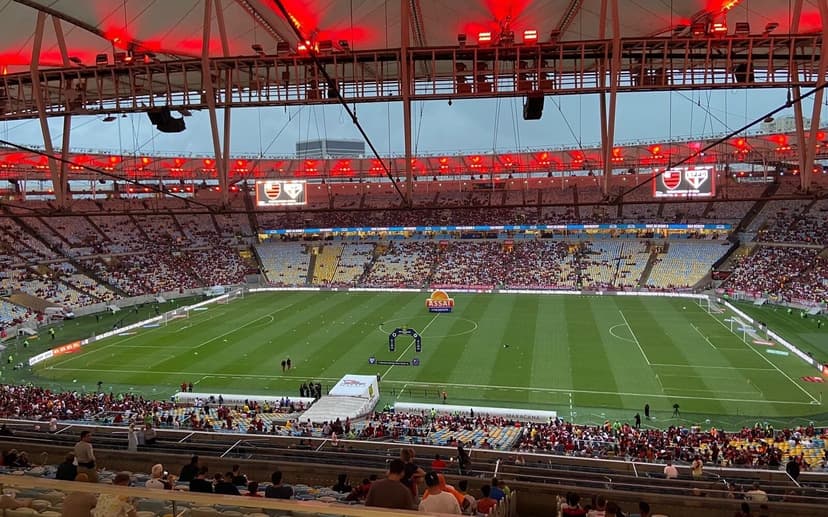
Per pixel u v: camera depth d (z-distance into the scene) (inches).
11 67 1434.5
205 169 3521.2
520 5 1240.2
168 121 1020.5
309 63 974.4
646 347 1882.4
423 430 1148.5
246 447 713.6
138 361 1846.7
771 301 2544.3
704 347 1868.8
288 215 3855.8
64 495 293.0
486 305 2691.9
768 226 3056.1
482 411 1327.5
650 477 674.2
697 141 3002.0
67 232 3186.5
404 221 3659.0
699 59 962.7
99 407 1266.0
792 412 1321.4
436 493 277.6
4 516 257.3
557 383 1552.7
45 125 1051.9
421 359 1801.2
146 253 3314.5
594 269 3147.1
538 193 3789.4
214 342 2078.0
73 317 2573.8
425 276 3299.7
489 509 392.5
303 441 793.6
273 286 3371.1
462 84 945.5
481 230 3489.2
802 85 892.0
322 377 1651.1
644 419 1300.4
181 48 1364.4
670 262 3085.6
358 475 579.8
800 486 657.6
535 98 952.9
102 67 1027.9
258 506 184.5
